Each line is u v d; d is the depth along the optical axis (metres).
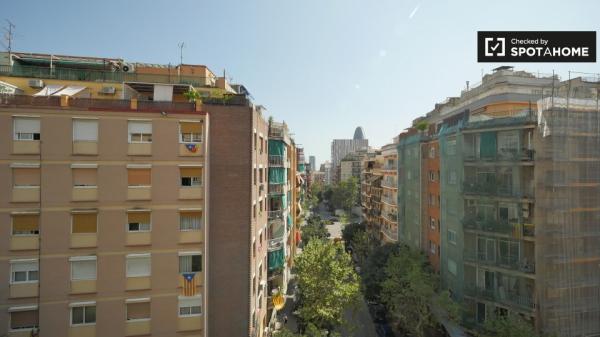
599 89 25.69
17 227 17.39
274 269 30.88
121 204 18.36
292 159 47.09
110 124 18.33
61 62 28.36
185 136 19.33
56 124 17.78
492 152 23.55
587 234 20.92
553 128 20.83
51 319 17.53
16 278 17.41
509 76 26.61
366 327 31.80
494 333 20.75
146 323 18.48
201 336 19.16
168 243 18.86
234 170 20.98
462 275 24.75
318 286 25.14
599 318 20.83
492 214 23.64
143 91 22.56
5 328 17.16
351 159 126.44
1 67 25.33
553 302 20.44
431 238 32.94
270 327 29.03
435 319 24.41
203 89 28.14
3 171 17.22
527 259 21.41
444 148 28.27
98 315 17.97
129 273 18.45
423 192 34.19
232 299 20.81
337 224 91.50
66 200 17.81
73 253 17.84
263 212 27.48
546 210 20.72
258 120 24.58
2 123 17.22
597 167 21.25
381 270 31.42
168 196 18.91
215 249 20.67
